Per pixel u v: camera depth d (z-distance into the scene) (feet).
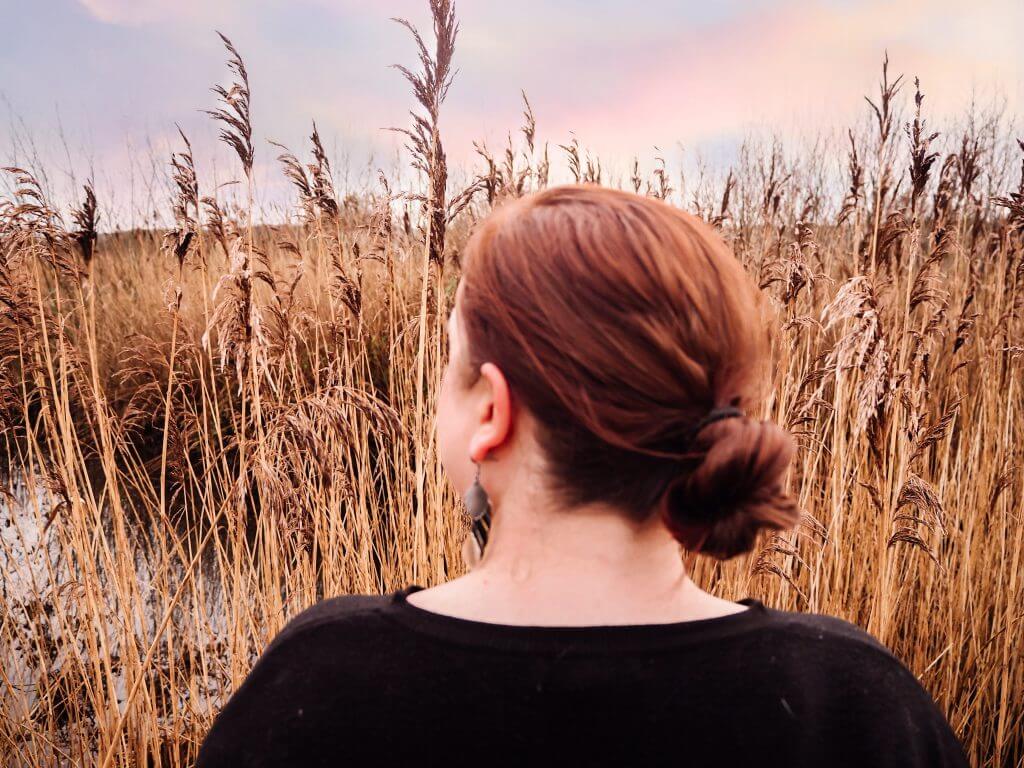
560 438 1.70
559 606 1.74
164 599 8.61
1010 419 9.20
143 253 20.21
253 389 7.75
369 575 8.54
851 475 8.61
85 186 7.76
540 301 1.68
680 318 1.66
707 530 1.69
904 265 8.44
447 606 1.82
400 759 1.64
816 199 14.38
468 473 1.94
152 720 8.36
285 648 1.80
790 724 1.69
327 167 8.75
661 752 1.64
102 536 8.54
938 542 8.66
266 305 8.13
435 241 8.00
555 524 1.76
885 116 6.95
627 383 1.63
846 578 8.43
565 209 1.80
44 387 8.34
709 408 1.72
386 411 7.98
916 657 8.96
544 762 1.63
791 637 1.83
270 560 8.75
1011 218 9.30
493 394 1.78
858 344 6.44
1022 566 9.38
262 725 1.70
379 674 1.69
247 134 7.25
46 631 10.16
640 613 1.76
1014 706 8.87
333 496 8.41
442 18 7.06
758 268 9.71
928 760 1.86
